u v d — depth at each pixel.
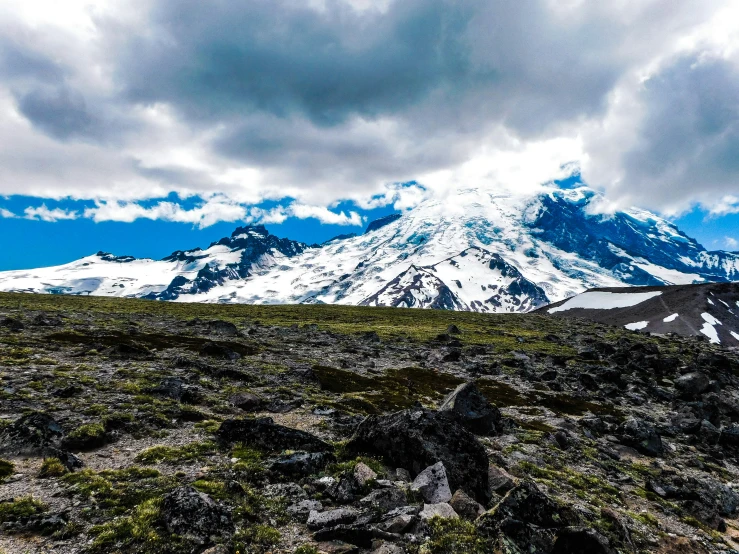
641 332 165.50
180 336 64.12
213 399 32.03
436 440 21.44
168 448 21.03
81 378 32.22
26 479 16.22
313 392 40.16
